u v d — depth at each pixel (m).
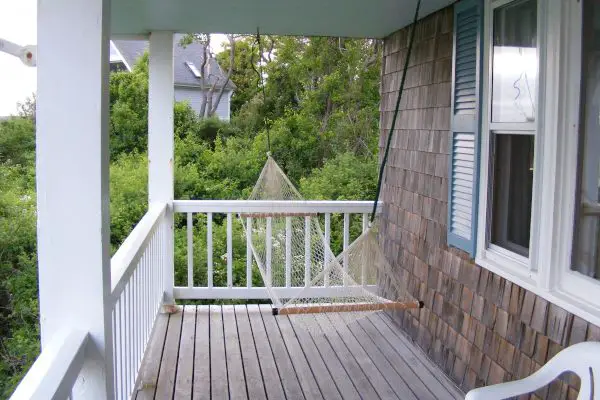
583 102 2.42
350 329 4.59
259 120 16.91
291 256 5.18
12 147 9.12
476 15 3.27
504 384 2.22
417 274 4.26
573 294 2.47
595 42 2.34
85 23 1.95
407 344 4.28
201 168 14.45
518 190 2.97
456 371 3.57
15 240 7.06
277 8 3.98
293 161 14.63
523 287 2.80
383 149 5.16
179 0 3.73
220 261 8.48
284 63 16.53
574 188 2.47
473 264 3.38
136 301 3.33
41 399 1.46
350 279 3.50
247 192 13.56
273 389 3.52
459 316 3.55
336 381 3.63
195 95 21.38
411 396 3.42
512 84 2.96
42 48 1.95
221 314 4.93
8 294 6.84
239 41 20.59
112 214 11.25
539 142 2.66
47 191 1.99
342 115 15.22
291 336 4.43
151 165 4.86
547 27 2.58
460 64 3.49
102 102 2.00
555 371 2.21
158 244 4.50
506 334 2.99
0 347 6.48
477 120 3.24
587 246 2.43
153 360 3.92
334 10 4.03
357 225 8.72
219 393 3.45
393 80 4.92
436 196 3.94
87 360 2.05
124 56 18.17
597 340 2.27
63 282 2.02
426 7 3.86
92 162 1.99
